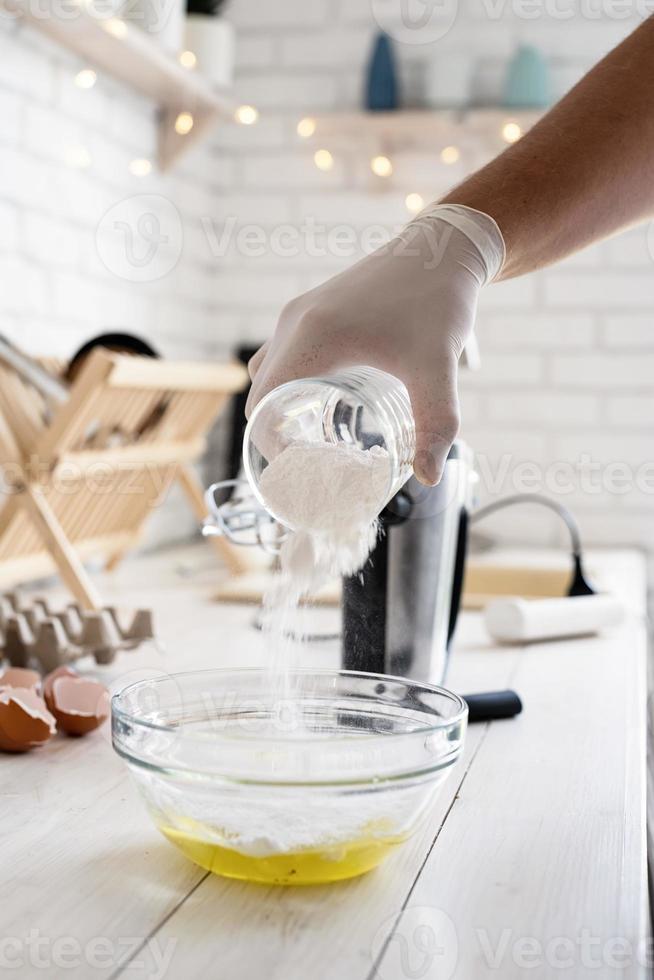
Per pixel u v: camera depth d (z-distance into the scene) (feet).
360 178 7.53
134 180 6.60
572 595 4.72
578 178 2.81
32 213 5.53
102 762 2.75
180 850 2.05
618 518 7.30
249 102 7.64
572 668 3.80
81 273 6.03
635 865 2.10
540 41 7.24
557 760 2.77
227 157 7.72
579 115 2.88
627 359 7.26
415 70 7.34
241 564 5.67
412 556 2.92
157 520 7.07
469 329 2.60
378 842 1.95
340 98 7.50
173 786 1.93
